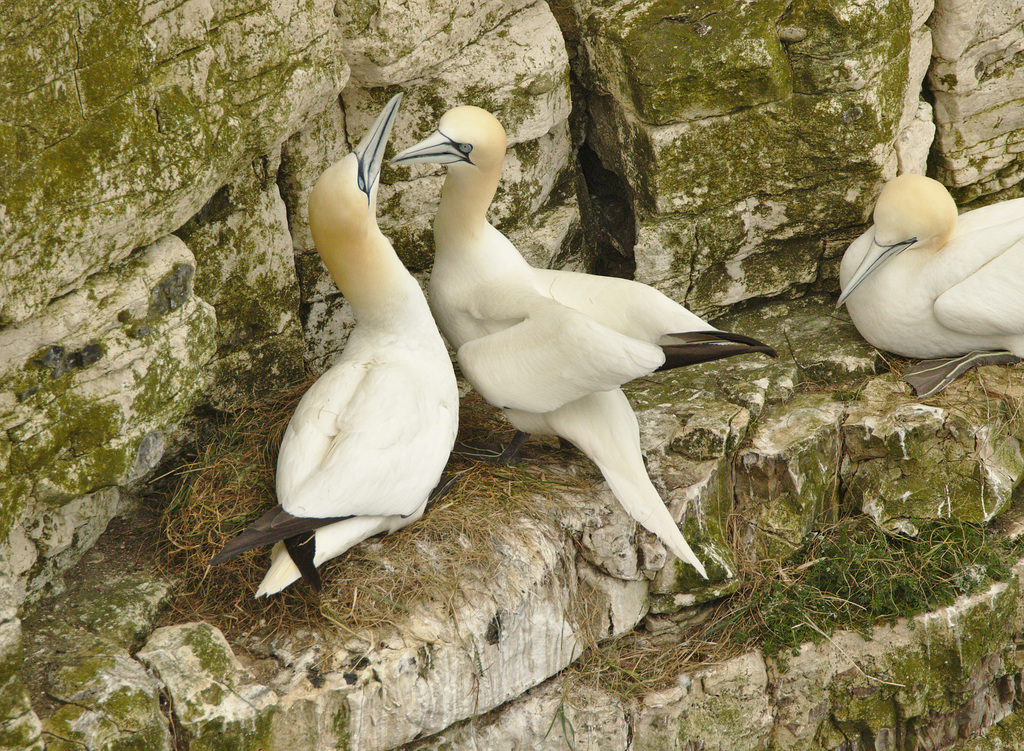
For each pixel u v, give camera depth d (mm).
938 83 14328
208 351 10297
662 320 10766
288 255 11727
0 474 8500
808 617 11891
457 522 10688
